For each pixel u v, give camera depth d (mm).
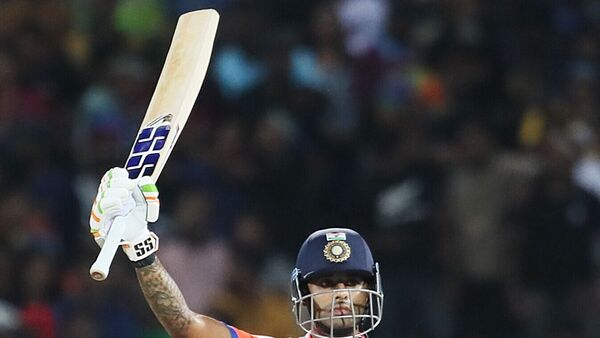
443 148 43438
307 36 46656
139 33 46156
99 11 46250
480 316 41688
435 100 45562
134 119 43219
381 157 43500
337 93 44969
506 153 44156
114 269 39094
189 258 39469
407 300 40812
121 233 18391
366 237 42062
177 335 19312
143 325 38906
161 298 19078
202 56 20250
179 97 20000
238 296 40031
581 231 42812
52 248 39500
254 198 42219
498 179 42781
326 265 19719
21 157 41062
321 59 45781
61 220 40469
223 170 42312
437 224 42000
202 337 19344
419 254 41594
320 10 47688
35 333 37688
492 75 46125
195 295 39344
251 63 45000
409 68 46188
